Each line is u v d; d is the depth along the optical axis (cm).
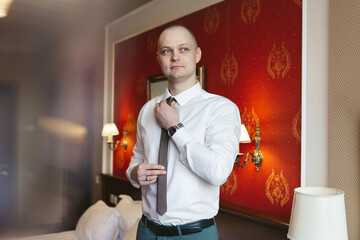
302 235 140
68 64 557
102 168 452
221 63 268
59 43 586
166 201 128
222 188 267
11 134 607
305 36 204
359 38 177
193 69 139
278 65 224
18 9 481
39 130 607
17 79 613
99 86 469
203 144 127
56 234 323
